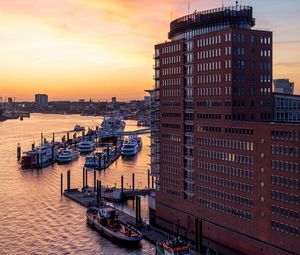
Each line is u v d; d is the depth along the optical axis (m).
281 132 104.25
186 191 136.75
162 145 147.75
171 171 143.88
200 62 129.50
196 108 131.62
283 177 104.12
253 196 112.69
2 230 149.88
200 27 136.25
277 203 105.81
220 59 122.19
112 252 130.00
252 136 112.31
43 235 145.25
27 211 174.62
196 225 128.62
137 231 141.00
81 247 134.50
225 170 121.44
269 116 125.69
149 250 131.50
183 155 137.62
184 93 136.75
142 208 183.62
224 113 121.06
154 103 152.50
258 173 110.88
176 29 144.25
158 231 145.88
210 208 127.38
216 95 123.88
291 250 102.62
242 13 131.00
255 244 112.38
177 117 139.88
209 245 128.12
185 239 136.75
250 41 121.75
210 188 127.06
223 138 121.62
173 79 141.25
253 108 122.56
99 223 148.62
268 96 125.25
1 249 132.12
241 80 120.31
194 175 133.25
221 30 121.81
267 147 108.00
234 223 118.88
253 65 122.38
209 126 126.69
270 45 125.38
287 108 123.31
